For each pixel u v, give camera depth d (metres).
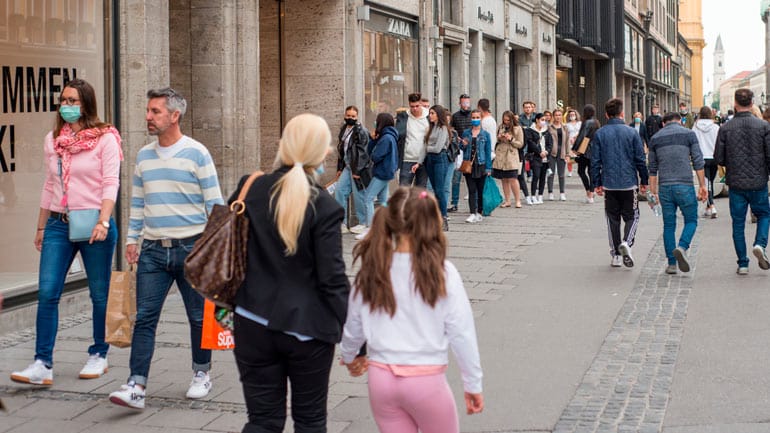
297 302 6.27
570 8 52.66
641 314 13.41
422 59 30.48
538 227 23.88
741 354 11.00
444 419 5.97
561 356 11.08
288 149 6.41
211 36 17.91
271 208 6.37
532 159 30.08
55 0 14.01
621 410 8.93
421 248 5.90
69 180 9.95
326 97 23.58
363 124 24.84
